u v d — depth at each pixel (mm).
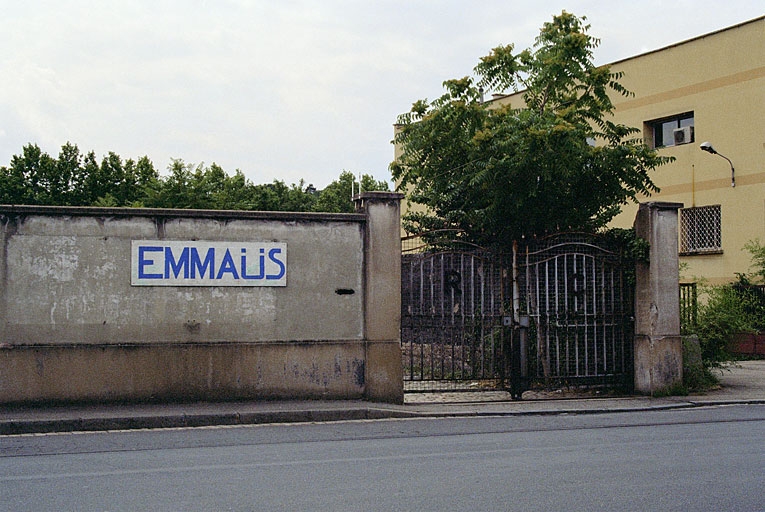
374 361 12547
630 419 11562
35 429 10312
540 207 15133
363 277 12688
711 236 25500
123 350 11680
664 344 13891
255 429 10602
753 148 24250
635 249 13906
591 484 7105
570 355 13969
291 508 6250
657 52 27109
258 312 12234
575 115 16188
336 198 48562
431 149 16719
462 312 13359
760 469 7785
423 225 17281
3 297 11367
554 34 16328
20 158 35125
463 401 13062
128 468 7836
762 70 24078
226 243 12148
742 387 15219
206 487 6980
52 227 11578
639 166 15539
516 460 8250
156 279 11859
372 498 6574
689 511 6195
